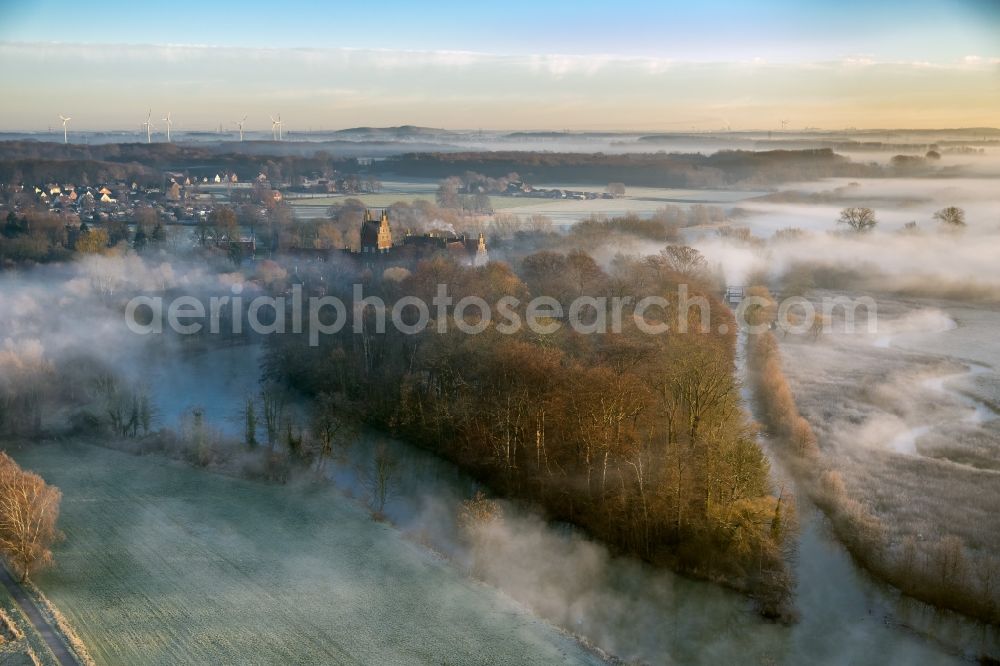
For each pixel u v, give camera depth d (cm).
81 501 13725
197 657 9744
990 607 10881
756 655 10306
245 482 14675
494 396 15100
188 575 11544
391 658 9862
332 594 11169
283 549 12369
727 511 11906
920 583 11412
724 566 11788
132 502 13762
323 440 15725
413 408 16325
